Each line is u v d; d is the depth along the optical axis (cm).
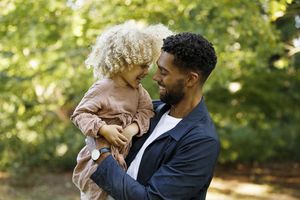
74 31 448
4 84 618
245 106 716
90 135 193
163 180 185
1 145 786
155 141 193
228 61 519
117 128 192
